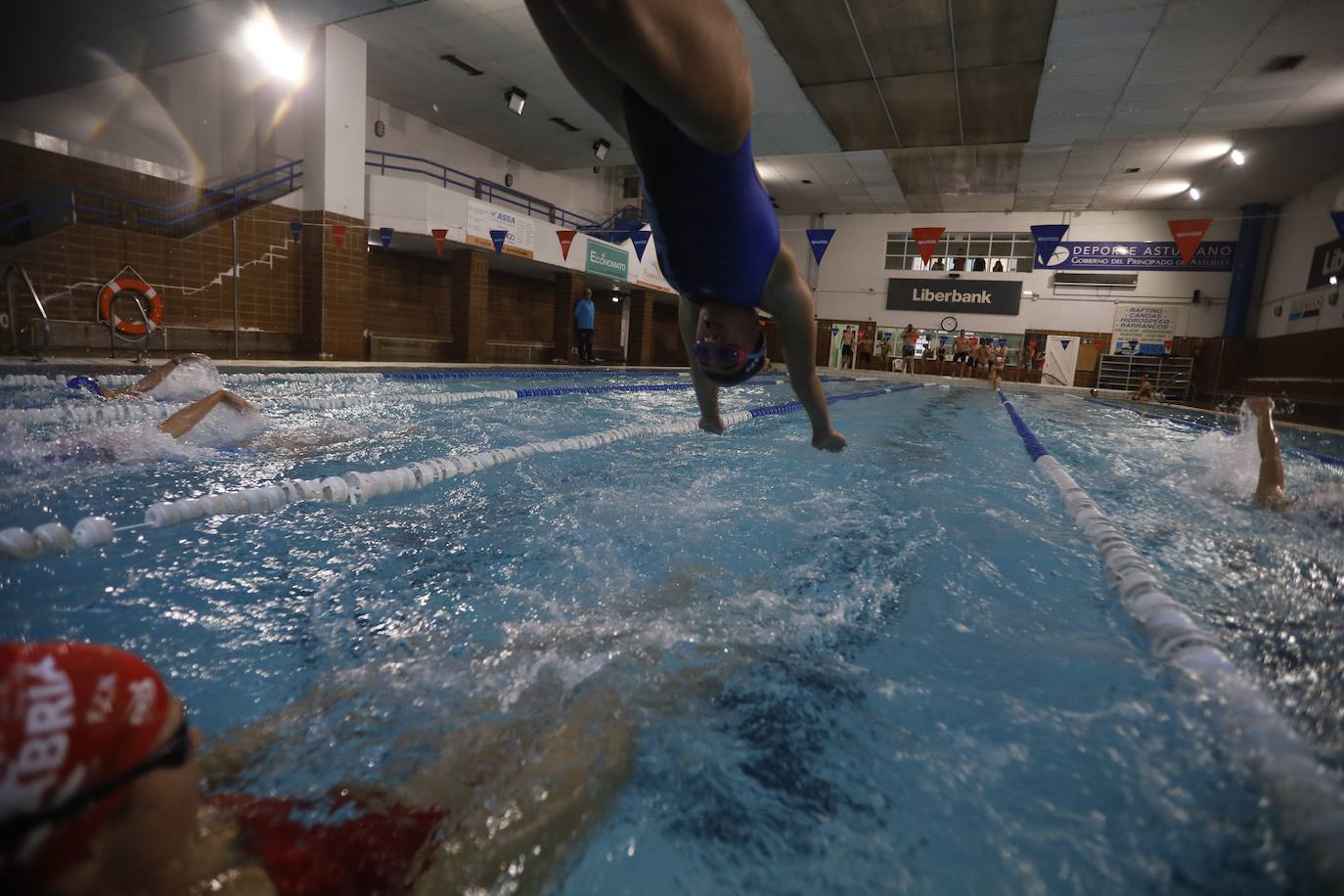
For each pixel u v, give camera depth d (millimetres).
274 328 9289
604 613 1514
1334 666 1359
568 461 3379
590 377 10398
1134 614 1606
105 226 7746
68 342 7281
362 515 2268
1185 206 15820
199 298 8492
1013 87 9516
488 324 14555
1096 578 1918
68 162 8000
